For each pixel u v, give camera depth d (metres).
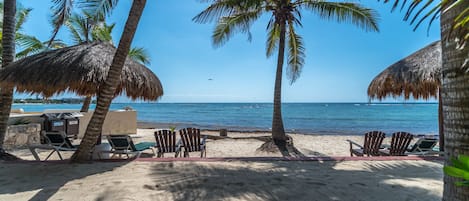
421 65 5.87
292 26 9.78
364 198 3.28
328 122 26.70
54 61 4.59
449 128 1.89
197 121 29.91
